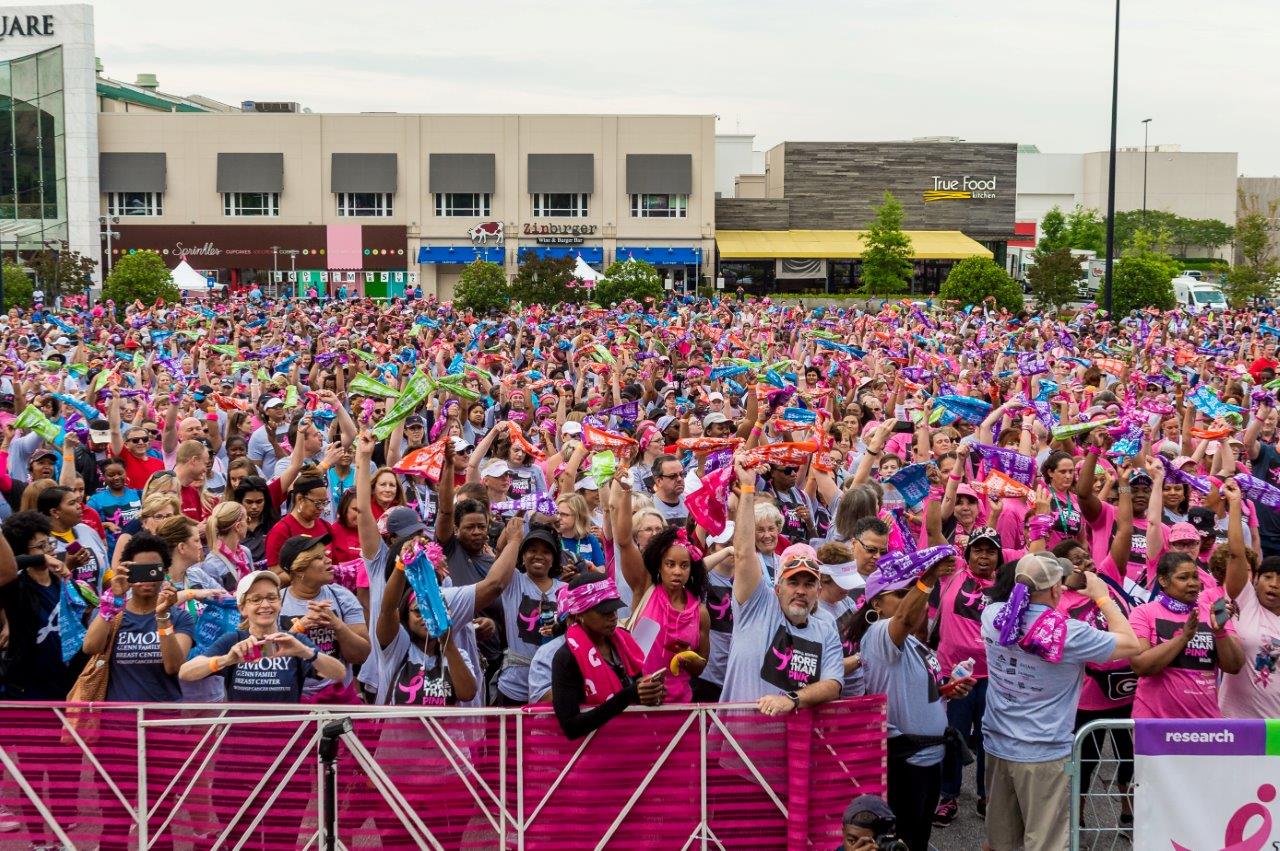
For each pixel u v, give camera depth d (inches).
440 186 2938.0
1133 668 313.0
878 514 359.6
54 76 2795.3
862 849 229.5
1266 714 319.0
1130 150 4623.5
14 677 310.7
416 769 262.8
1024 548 394.9
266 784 261.3
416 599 269.3
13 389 629.6
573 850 264.2
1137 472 416.2
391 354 987.9
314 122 2928.2
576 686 260.2
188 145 2915.8
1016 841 292.5
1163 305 2267.5
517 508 332.2
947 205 3267.7
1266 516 505.4
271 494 429.1
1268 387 713.6
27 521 312.3
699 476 385.7
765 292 3142.2
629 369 823.7
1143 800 258.5
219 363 833.5
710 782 266.8
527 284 2116.1
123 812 263.7
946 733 290.0
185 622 287.9
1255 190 4749.0
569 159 2960.1
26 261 2466.8
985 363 1067.3
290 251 2938.0
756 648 275.0
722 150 3710.6
